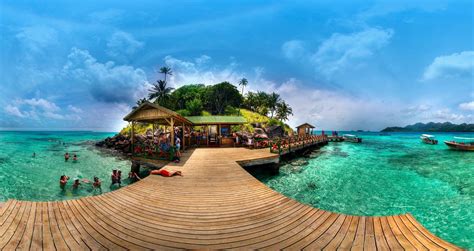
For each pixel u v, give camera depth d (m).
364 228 4.69
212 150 20.97
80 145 45.66
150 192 7.40
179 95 70.81
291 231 4.69
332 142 54.94
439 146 43.34
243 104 84.31
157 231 4.69
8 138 72.00
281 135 57.41
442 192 12.38
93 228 4.73
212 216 5.53
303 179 15.36
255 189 7.98
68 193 12.24
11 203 5.55
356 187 13.38
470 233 7.69
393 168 19.47
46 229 4.56
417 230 4.50
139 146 16.61
